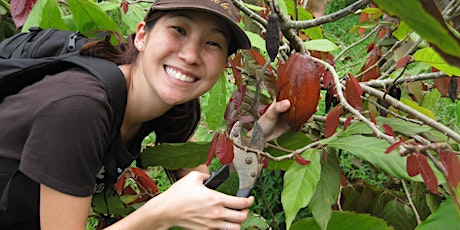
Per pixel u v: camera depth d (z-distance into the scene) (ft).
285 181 4.74
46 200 4.33
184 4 4.48
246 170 4.75
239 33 4.81
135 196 6.57
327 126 4.80
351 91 5.07
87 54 4.86
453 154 2.93
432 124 5.07
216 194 4.42
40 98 4.31
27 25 6.31
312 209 5.03
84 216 4.48
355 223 5.42
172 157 6.01
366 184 7.30
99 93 4.36
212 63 4.84
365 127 5.12
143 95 5.05
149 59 4.80
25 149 4.23
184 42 4.72
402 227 6.78
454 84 6.37
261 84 6.37
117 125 4.74
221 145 4.57
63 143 4.18
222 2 4.64
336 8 19.34
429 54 4.84
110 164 5.07
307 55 5.21
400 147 3.55
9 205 4.50
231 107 5.91
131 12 7.47
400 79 6.35
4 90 4.69
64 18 7.60
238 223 4.46
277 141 5.97
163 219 4.46
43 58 4.88
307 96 5.12
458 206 2.44
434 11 1.53
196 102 6.19
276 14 5.20
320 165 4.76
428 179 3.43
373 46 8.48
